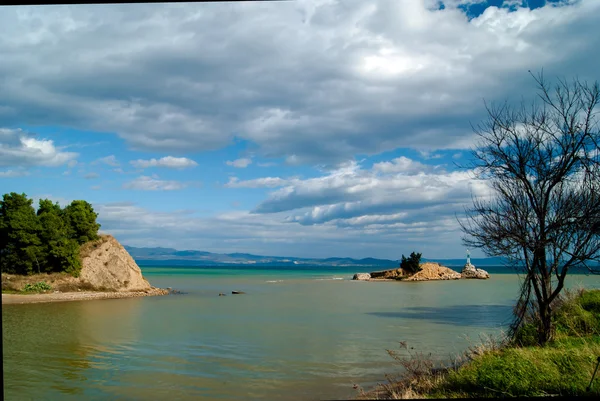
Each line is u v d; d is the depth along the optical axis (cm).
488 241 1460
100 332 2595
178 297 5459
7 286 5191
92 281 5819
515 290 6344
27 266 5500
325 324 2881
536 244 1383
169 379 1521
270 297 5372
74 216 6141
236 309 3950
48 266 5706
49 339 2350
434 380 1212
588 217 1307
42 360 1819
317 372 1598
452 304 4228
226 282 9425
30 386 1441
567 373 1040
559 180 1371
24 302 4684
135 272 6362
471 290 6412
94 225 6344
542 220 1391
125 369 1653
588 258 1326
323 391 1352
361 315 3388
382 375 1541
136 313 3641
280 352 1958
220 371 1619
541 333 1429
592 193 1319
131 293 5731
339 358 1823
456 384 1111
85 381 1492
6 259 5434
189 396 1326
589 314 1617
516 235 1395
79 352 1983
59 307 4209
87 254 6022
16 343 2222
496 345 1529
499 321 2916
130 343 2203
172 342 2231
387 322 2947
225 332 2562
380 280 10231
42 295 5122
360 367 1666
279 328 2709
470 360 1383
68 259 5650
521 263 1472
